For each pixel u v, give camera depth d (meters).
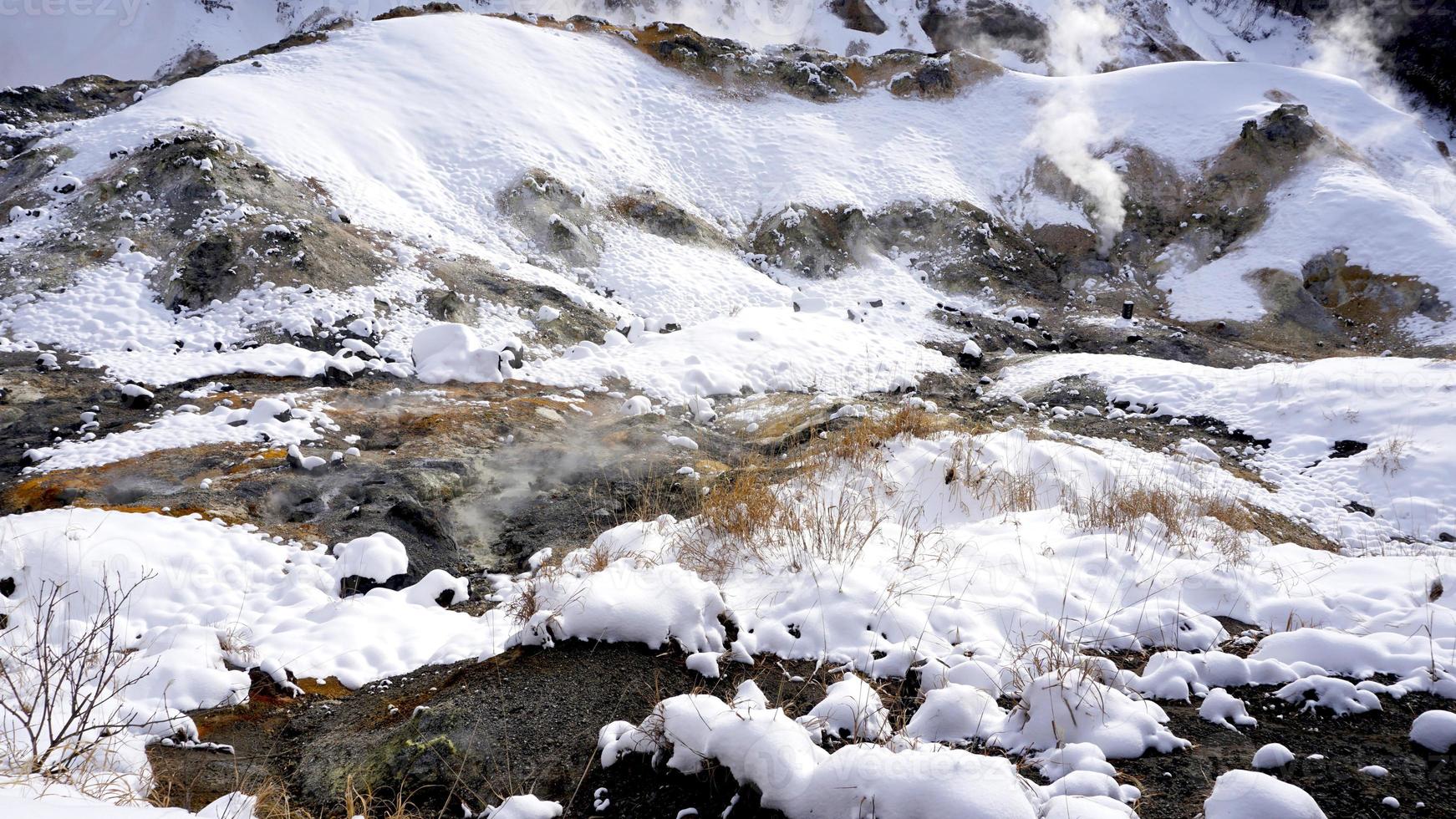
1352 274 23.95
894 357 17.44
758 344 16.45
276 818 3.83
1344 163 27.06
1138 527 6.68
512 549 8.44
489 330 16.41
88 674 5.00
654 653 4.99
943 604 5.19
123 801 3.56
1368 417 12.20
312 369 13.62
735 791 3.59
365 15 70.50
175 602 6.58
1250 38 66.31
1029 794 3.31
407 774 4.05
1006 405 15.34
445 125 24.25
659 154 27.55
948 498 8.12
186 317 15.33
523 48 29.05
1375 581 5.78
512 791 3.89
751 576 5.79
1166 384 14.70
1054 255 26.83
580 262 21.69
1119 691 4.25
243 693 5.33
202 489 8.75
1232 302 24.19
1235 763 3.81
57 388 12.36
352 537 8.05
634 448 11.16
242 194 17.88
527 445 11.14
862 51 62.97
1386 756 3.83
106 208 17.33
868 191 27.11
